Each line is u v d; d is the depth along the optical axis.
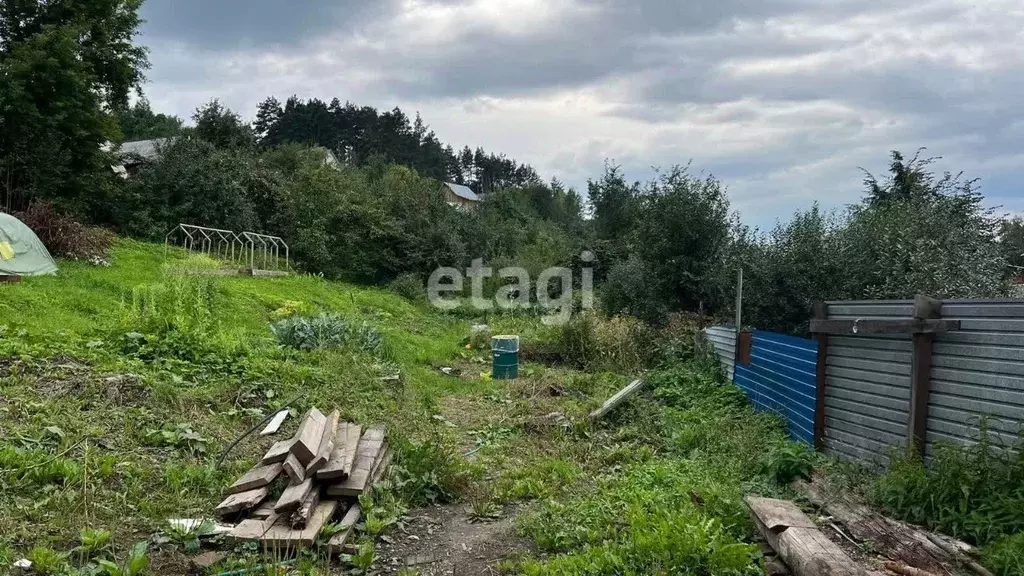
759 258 11.31
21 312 9.74
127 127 47.72
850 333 6.44
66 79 18.41
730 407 9.12
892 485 4.97
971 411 5.16
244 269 18.08
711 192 13.98
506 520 5.52
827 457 6.49
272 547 4.41
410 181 31.48
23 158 17.80
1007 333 4.93
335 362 9.46
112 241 17.69
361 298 19.44
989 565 3.91
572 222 36.59
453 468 6.20
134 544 4.35
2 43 19.05
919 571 3.85
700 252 13.84
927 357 5.53
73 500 4.69
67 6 19.44
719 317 13.11
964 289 8.71
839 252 10.41
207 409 7.11
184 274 14.28
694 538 4.07
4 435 5.51
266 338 10.71
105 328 8.97
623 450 7.31
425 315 19.94
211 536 4.48
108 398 6.71
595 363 13.23
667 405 9.73
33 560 3.84
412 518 5.41
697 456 6.92
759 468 6.15
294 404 7.62
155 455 5.83
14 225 12.92
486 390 10.72
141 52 21.33
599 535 4.73
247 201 23.59
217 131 29.31
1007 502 4.34
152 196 21.39
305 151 35.78
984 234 9.91
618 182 24.33
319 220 23.59
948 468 4.75
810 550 3.78
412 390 9.32
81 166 19.89
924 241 9.26
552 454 7.45
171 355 8.33
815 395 7.08
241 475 5.64
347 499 5.27
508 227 28.30
